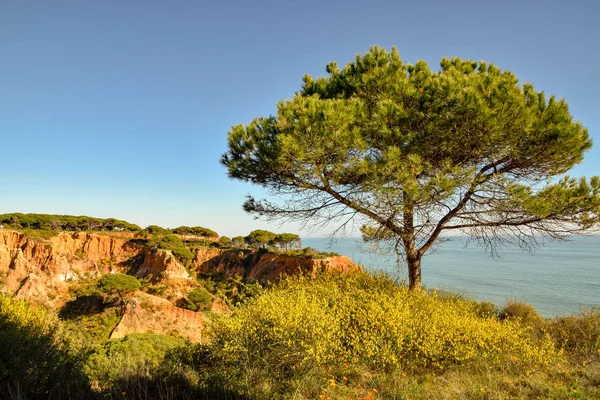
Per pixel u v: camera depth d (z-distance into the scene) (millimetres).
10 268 44156
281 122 6797
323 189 7594
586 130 7000
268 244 65875
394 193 6457
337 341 5211
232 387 3982
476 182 6766
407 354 5316
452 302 7777
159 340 9797
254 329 5082
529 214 6914
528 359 5320
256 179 8031
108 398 3363
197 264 56562
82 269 50344
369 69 7863
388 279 8562
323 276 8531
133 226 74500
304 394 4070
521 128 6496
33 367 3330
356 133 6652
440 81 7059
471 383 4340
